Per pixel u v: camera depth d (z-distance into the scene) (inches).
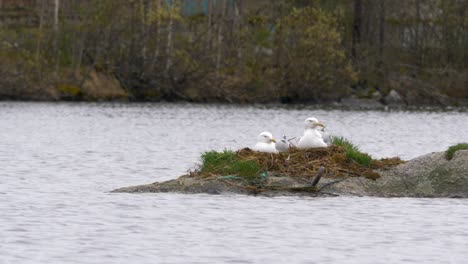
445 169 822.5
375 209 738.2
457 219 700.0
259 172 823.1
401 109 2645.2
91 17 2733.8
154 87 2755.9
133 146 1395.2
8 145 1373.0
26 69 2655.0
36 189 856.9
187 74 2743.6
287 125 1936.5
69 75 2711.6
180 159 1198.3
